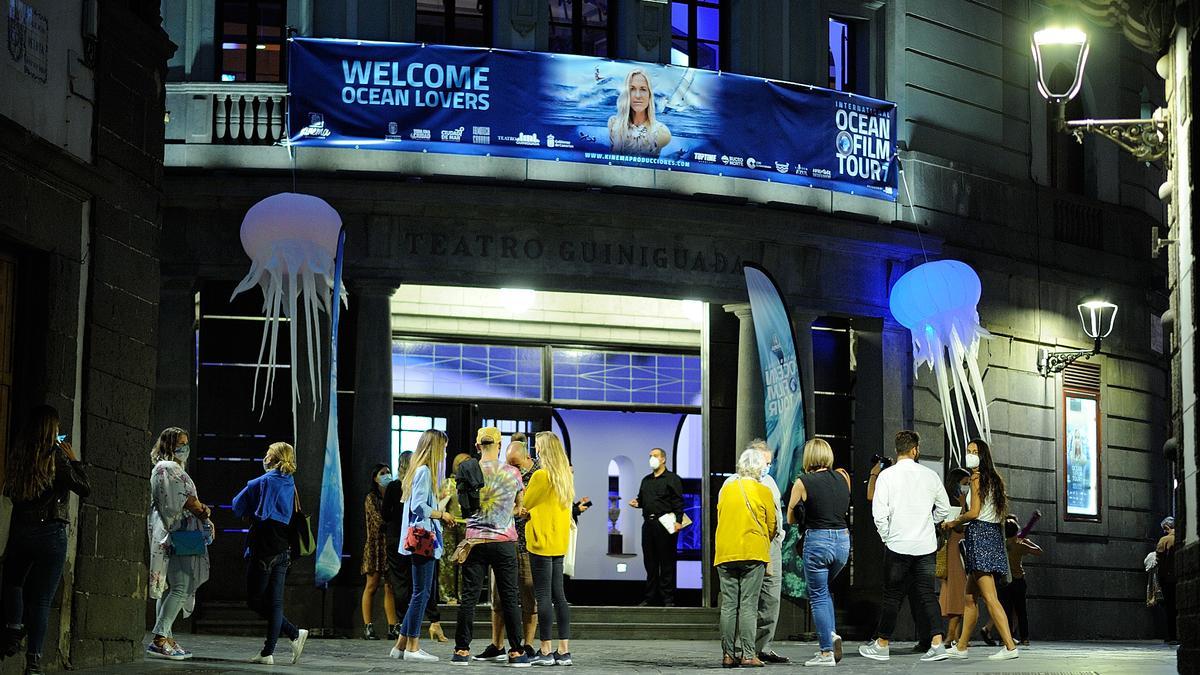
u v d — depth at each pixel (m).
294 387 20.14
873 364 24.06
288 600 20.56
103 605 13.62
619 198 22.05
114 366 13.84
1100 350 26.81
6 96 12.04
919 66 25.11
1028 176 26.62
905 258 24.33
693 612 22.02
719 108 22.91
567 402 23.72
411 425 22.80
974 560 15.62
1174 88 13.09
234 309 21.42
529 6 22.44
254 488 14.13
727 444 23.08
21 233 12.30
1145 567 27.25
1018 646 19.81
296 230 19.70
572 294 23.83
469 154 21.66
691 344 24.52
